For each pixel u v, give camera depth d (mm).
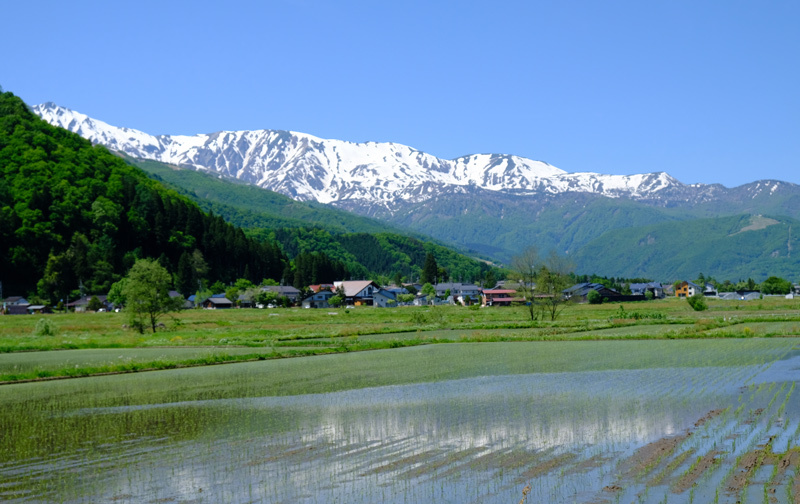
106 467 19828
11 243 186625
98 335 84188
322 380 38938
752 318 79375
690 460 19062
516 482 17594
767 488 16438
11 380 41969
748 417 24266
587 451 20422
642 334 63656
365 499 16516
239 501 16656
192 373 44688
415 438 22688
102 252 195500
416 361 48156
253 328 94375
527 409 27312
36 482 18406
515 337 66062
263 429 24891
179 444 22672
